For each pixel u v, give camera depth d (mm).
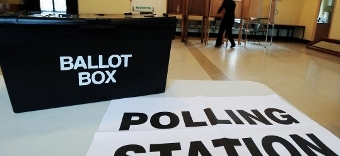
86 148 339
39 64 416
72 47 428
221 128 404
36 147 339
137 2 4527
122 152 332
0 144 343
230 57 2912
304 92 1662
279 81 1926
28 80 419
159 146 348
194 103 507
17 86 416
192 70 2131
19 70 406
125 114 446
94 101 491
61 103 462
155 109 471
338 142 383
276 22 5199
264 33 5348
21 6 2836
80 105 478
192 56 2828
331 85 1870
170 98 529
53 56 421
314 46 4059
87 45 438
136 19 457
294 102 1453
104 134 374
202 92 580
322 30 4727
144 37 481
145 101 507
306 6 4992
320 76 2158
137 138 366
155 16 512
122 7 2078
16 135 367
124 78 501
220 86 634
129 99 514
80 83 463
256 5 4496
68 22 403
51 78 436
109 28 437
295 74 2191
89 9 2043
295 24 5250
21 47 392
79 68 450
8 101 489
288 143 372
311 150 358
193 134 383
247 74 2104
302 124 438
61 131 383
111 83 492
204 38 4207
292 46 4410
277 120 450
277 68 2418
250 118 452
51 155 322
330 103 1458
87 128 393
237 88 621
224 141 366
